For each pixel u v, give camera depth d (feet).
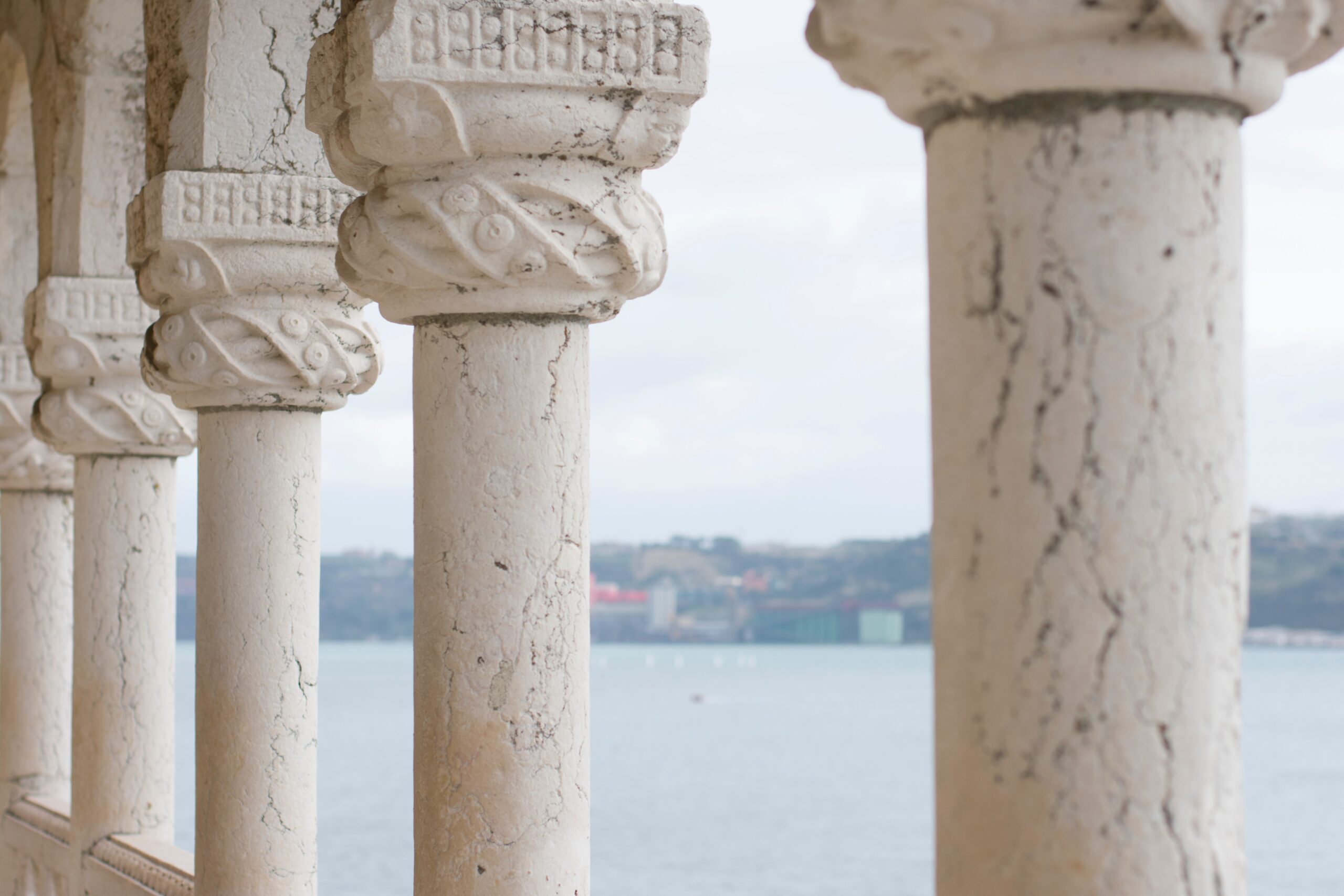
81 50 25.39
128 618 26.23
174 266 19.39
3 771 32.50
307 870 20.20
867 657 593.42
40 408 26.09
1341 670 472.03
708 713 303.27
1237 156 9.05
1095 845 8.70
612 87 13.99
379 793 155.02
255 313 19.53
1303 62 9.18
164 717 26.53
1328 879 110.52
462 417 14.44
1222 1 8.61
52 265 26.05
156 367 19.85
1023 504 8.87
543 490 14.42
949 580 9.24
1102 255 8.75
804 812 152.56
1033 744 8.82
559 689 14.47
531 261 14.01
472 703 14.33
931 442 9.42
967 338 9.09
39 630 32.73
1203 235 8.86
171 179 19.12
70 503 33.35
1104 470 8.75
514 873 14.28
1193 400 8.82
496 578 14.34
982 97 8.93
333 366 19.93
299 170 19.77
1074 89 8.73
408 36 13.48
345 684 396.57
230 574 19.99
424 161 13.99
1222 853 8.86
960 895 9.14
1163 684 8.73
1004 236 8.91
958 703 9.18
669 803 158.10
